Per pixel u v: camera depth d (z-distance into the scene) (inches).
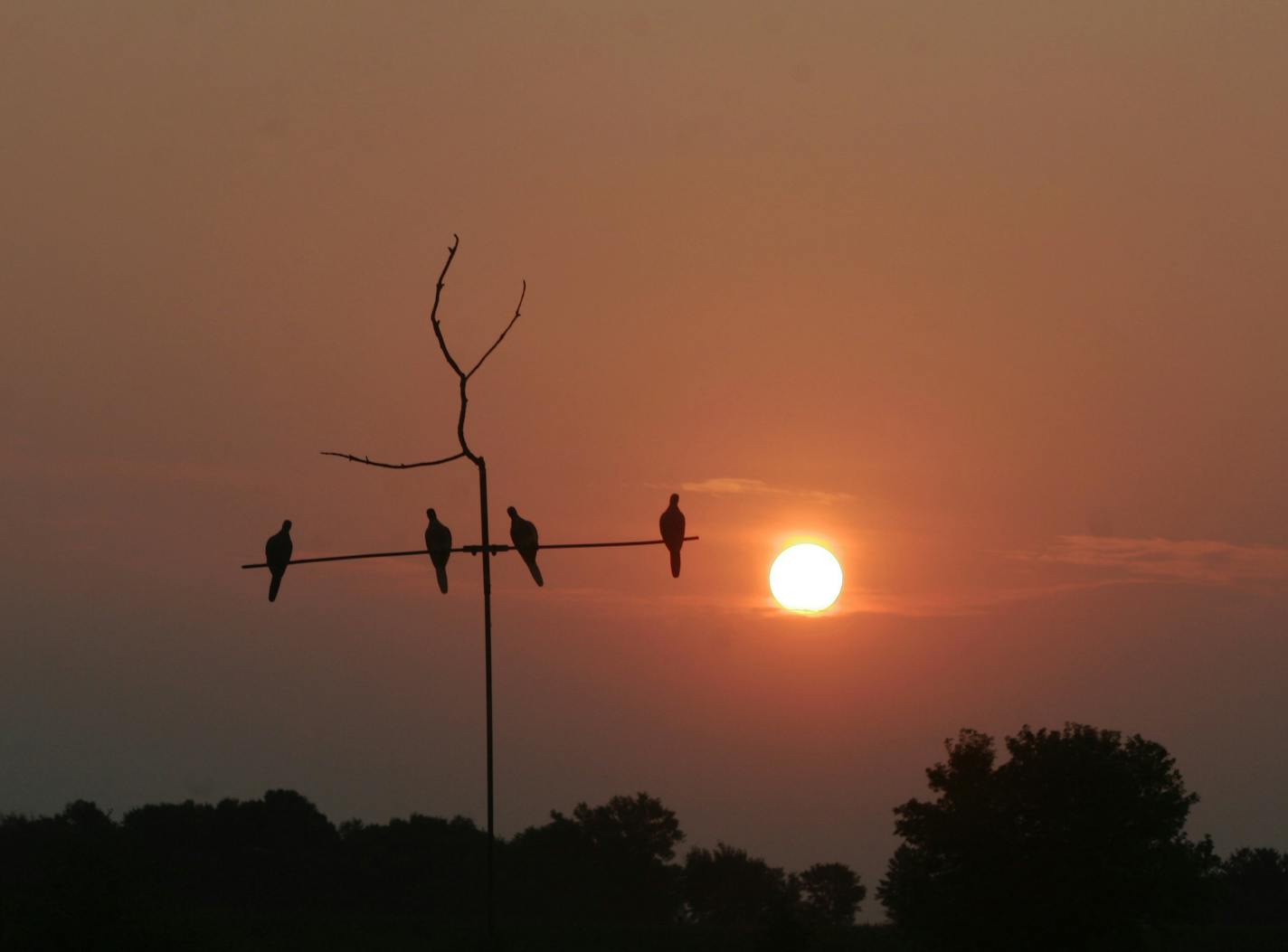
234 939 3080.7
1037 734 3590.1
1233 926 4419.3
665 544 1716.3
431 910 4352.9
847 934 3991.1
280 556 1697.8
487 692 1611.7
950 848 3464.6
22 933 2420.0
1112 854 3380.9
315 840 4731.8
